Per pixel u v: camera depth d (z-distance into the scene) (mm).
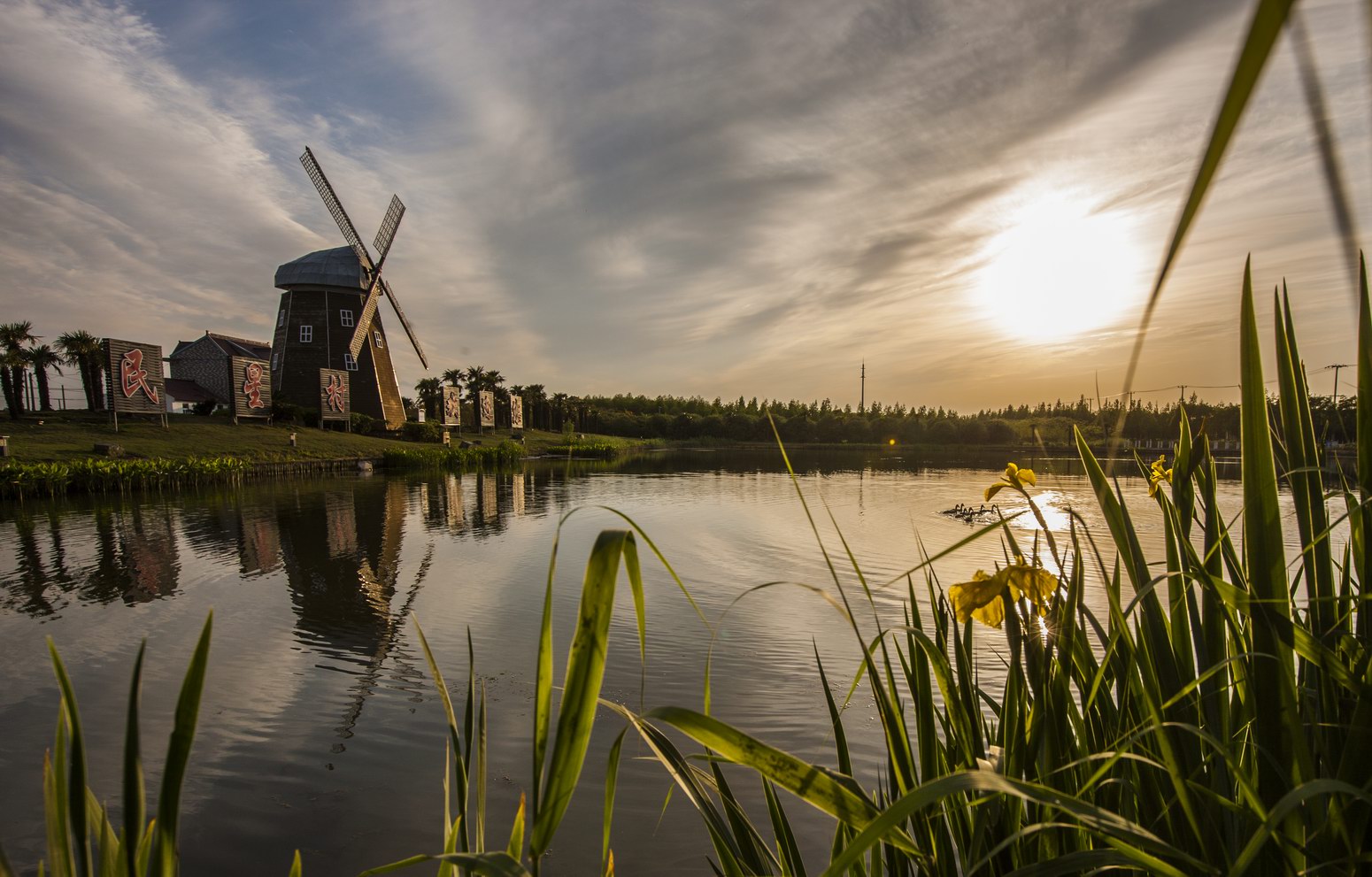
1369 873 663
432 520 18250
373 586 10648
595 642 615
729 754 662
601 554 613
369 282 48094
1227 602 755
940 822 982
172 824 613
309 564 12383
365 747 5309
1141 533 8984
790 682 6336
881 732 5230
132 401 33844
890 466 46250
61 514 18969
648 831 4172
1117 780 889
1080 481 22047
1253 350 667
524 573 11531
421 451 41688
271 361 48438
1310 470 775
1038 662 832
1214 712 835
